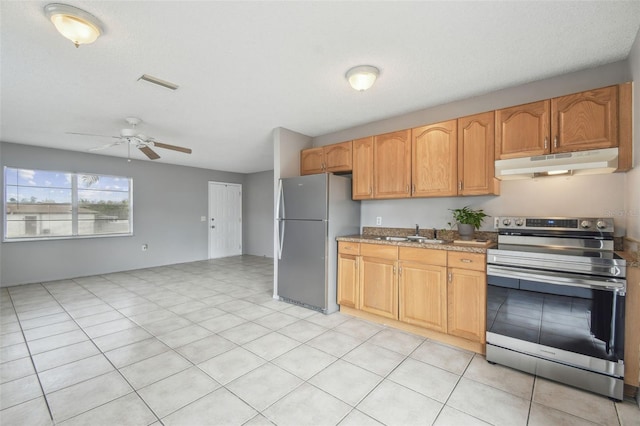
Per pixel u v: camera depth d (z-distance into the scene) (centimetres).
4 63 217
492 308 224
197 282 481
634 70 195
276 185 382
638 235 189
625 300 178
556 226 238
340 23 174
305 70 231
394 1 155
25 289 435
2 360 227
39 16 164
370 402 178
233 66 225
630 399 180
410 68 228
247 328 290
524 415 166
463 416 166
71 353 239
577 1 155
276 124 367
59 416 165
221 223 738
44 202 482
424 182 291
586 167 208
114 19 168
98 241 539
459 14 166
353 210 366
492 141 253
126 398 181
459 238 283
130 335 273
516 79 246
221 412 169
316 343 257
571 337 193
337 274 337
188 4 156
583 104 213
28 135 408
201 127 378
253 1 155
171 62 218
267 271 570
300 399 181
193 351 242
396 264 282
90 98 283
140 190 592
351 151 348
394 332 280
